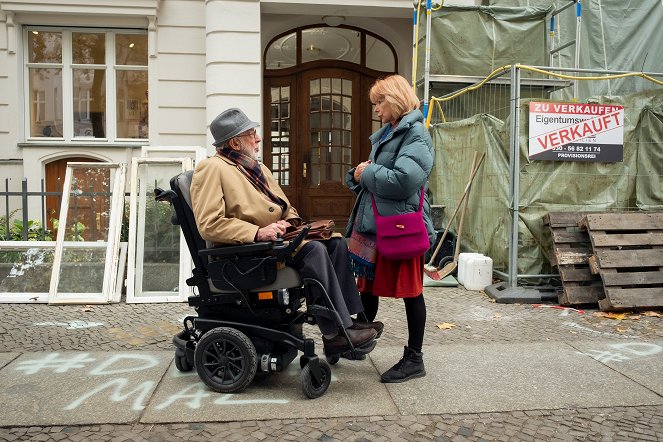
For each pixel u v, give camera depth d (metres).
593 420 2.71
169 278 5.09
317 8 7.66
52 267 5.04
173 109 7.79
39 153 7.62
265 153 8.82
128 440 2.49
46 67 7.80
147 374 3.23
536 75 6.94
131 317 4.49
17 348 3.70
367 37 8.90
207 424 2.64
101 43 7.86
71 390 3.00
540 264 5.32
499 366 3.39
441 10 6.79
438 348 3.73
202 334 3.14
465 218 6.23
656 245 4.92
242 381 2.91
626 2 7.71
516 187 5.14
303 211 8.86
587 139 5.27
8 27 7.46
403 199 2.99
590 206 5.35
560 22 7.64
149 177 5.23
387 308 4.80
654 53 7.72
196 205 2.84
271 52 8.78
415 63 6.60
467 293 5.40
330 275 2.90
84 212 5.26
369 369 3.35
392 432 2.58
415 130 3.00
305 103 8.81
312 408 2.80
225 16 7.31
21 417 2.68
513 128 5.15
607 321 4.44
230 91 7.36
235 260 2.88
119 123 7.95
